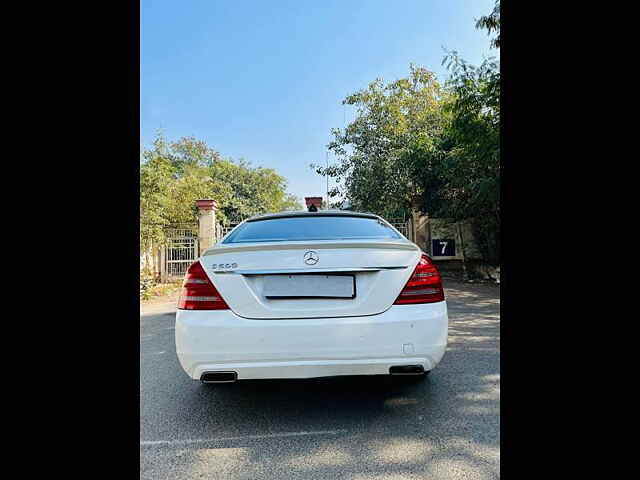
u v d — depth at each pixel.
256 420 2.10
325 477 1.59
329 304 1.91
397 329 1.89
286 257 1.94
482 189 7.14
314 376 1.88
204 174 21.83
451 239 10.41
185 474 1.63
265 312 1.88
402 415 2.13
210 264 1.96
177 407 2.29
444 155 9.75
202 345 1.85
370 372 1.90
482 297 6.43
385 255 1.98
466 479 1.56
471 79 6.93
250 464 1.70
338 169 12.77
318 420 2.09
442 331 1.95
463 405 2.25
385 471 1.62
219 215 11.73
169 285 9.30
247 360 1.85
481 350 3.35
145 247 8.62
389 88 12.32
